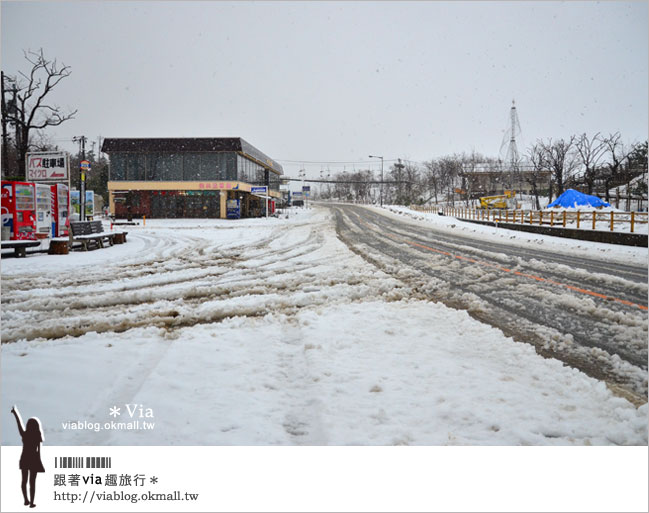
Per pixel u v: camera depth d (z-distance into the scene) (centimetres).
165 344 593
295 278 1109
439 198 10456
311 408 416
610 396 428
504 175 8081
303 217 5478
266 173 6719
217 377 480
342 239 2280
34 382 466
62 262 1438
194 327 668
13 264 1381
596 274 1134
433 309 764
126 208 5216
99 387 458
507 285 1001
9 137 3369
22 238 1817
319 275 1148
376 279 1071
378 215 5362
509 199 5941
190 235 2661
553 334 623
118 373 493
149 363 523
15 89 3155
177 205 5222
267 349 570
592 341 597
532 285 998
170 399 427
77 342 598
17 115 3241
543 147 5741
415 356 538
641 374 484
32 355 544
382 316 721
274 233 2756
